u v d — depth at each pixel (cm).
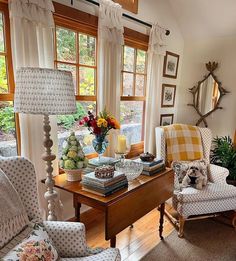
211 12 290
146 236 215
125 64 272
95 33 226
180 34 339
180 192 214
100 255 119
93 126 183
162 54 290
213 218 249
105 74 226
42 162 181
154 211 258
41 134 178
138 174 174
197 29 324
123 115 282
